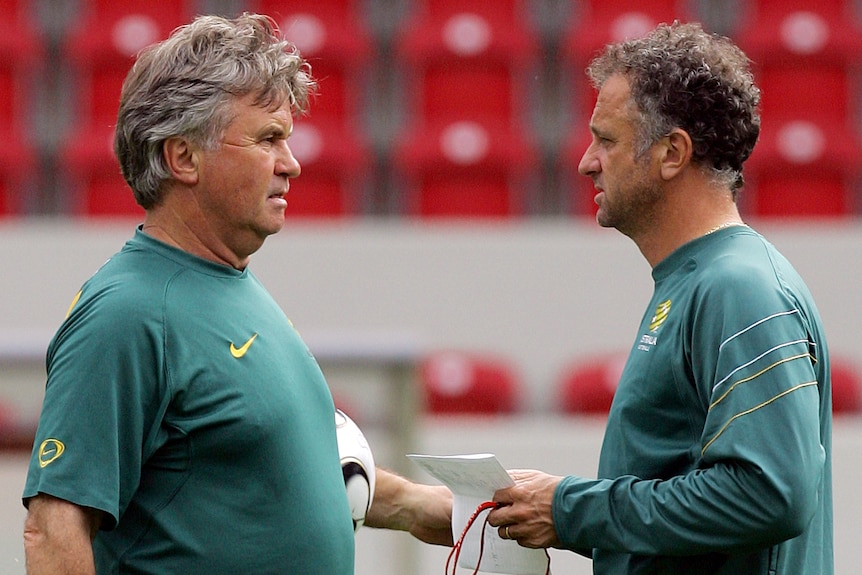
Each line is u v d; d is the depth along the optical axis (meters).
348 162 24.19
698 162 8.24
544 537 8.28
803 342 7.68
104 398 7.46
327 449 8.45
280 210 8.23
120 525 7.82
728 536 7.51
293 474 8.00
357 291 19.73
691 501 7.58
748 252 8.01
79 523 7.39
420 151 24.20
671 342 8.05
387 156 25.98
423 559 15.61
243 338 8.00
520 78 25.66
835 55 25.08
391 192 25.94
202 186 8.02
